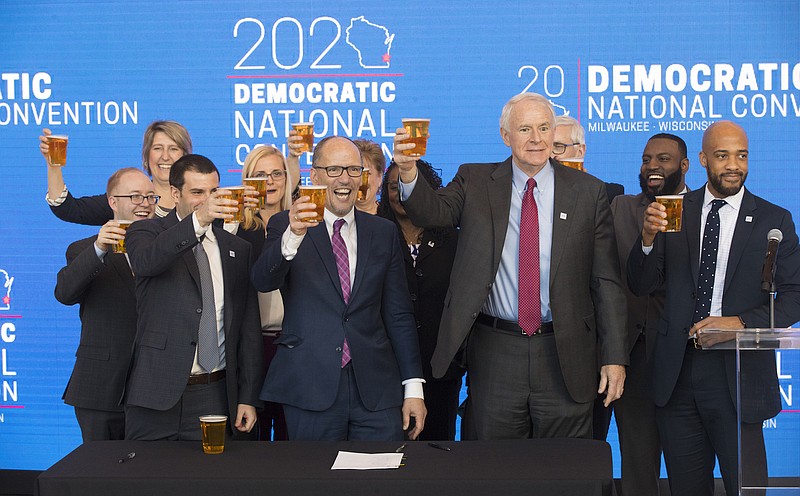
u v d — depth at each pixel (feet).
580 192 11.78
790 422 10.96
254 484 9.29
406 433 13.93
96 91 17.40
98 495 9.34
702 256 12.78
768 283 11.20
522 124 11.40
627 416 14.47
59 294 12.87
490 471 9.48
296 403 11.48
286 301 11.82
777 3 16.76
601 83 16.98
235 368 11.75
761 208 12.76
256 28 17.26
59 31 17.39
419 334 13.89
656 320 13.85
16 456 17.62
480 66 17.11
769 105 16.85
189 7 17.29
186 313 11.48
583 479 9.19
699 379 12.48
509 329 11.81
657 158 14.55
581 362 11.71
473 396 12.10
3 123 17.51
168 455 10.18
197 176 11.66
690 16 16.87
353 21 17.19
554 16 16.99
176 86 17.35
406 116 17.21
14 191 17.52
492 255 11.70
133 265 11.43
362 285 11.68
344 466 9.68
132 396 11.37
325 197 10.82
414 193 11.37
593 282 11.96
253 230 14.06
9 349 17.60
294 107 17.29
